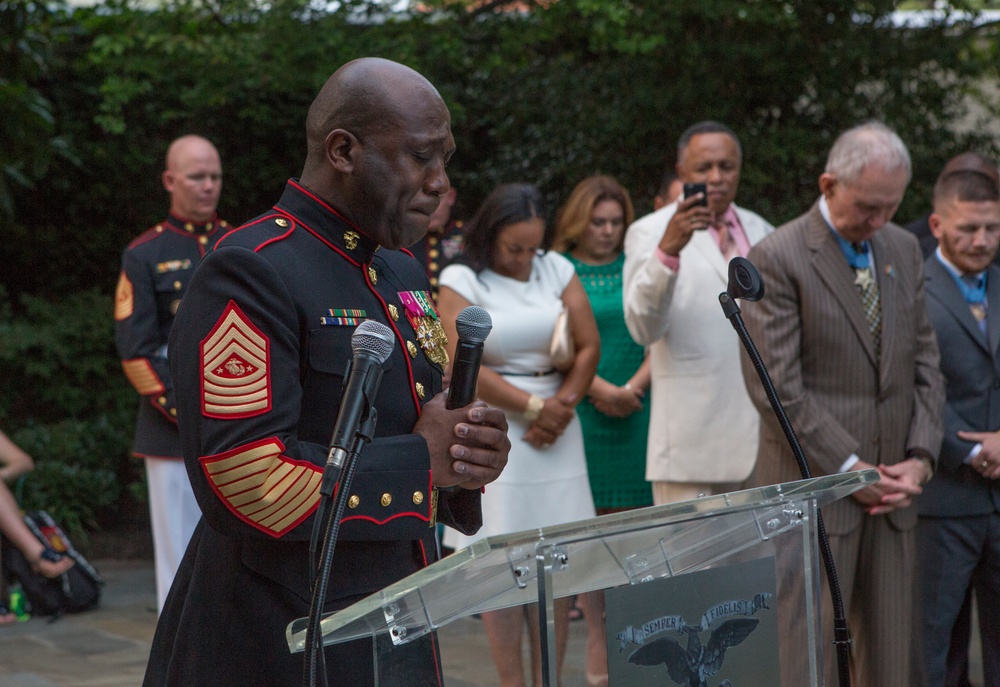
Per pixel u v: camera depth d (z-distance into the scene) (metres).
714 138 4.18
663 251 3.89
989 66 8.02
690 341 4.07
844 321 3.37
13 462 5.95
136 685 4.68
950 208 4.05
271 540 1.89
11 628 5.72
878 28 7.85
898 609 3.40
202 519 2.05
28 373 8.06
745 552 1.82
